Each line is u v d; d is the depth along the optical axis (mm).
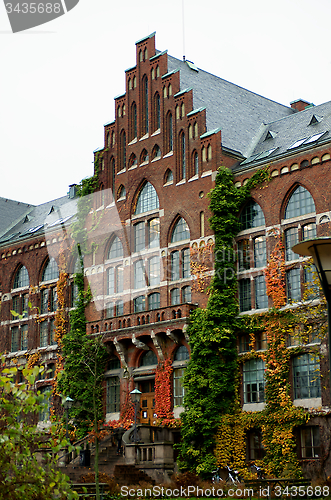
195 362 40594
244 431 38531
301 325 38000
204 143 44625
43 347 53938
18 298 58219
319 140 39344
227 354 40000
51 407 49750
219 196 42469
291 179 40156
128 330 44938
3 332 58219
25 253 58000
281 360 38094
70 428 46531
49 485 13344
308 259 36812
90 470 37969
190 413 39375
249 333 40094
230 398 39844
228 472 38156
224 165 44062
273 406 37719
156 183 47156
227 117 48719
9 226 64375
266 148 45812
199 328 41031
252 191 42062
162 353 43531
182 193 45281
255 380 39531
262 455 38000
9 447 13266
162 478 37375
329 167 38469
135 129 49656
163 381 43094
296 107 57906
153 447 38719
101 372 46750
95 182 50844
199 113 45219
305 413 36281
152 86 48750
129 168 49031
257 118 51781
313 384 36906
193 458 39156
